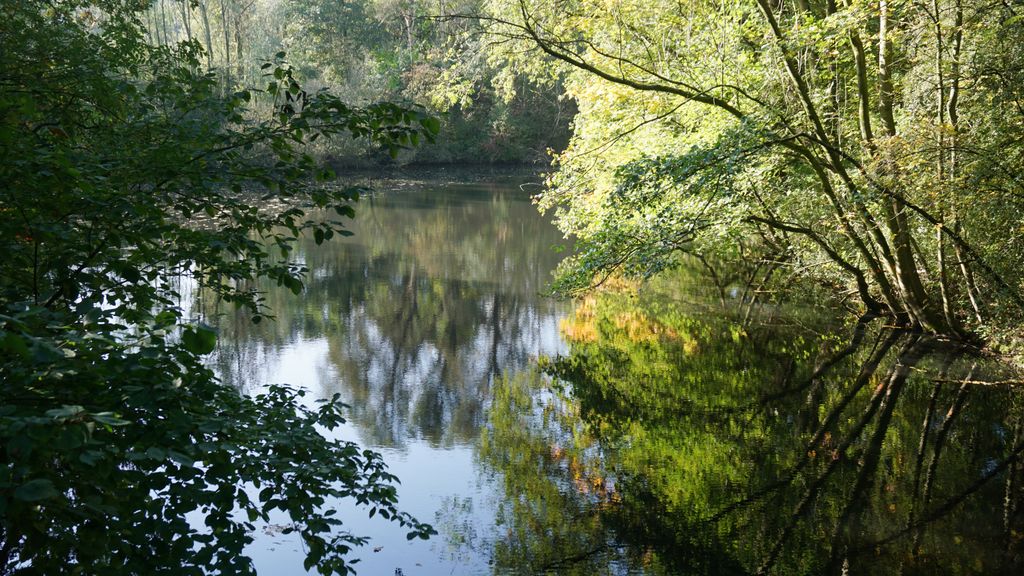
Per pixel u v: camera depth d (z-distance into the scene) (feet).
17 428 8.02
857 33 34.42
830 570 19.17
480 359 40.78
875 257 42.50
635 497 23.82
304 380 35.58
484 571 18.81
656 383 36.17
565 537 21.06
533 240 79.56
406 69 137.39
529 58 44.16
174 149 15.43
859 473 25.38
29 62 18.99
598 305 52.65
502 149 155.53
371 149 134.00
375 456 15.99
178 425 10.68
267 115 90.12
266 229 16.34
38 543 10.30
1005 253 33.96
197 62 24.21
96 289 14.32
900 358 37.88
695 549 20.34
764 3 34.27
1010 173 31.04
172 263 16.16
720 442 28.55
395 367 38.91
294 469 13.51
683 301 52.90
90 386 10.63
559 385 36.29
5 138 12.32
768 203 38.63
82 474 10.71
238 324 45.60
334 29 140.77
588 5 40.22
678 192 32.68
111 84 18.63
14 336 7.58
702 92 36.70
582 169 44.21
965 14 33.37
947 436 28.50
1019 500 23.11
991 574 18.83
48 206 13.46
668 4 42.19
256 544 19.15
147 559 11.91
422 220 92.02
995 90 31.86
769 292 53.93
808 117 35.53
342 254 71.10
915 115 34.58
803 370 37.09
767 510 22.89
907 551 20.17
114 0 28.45
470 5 55.47
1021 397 32.32
